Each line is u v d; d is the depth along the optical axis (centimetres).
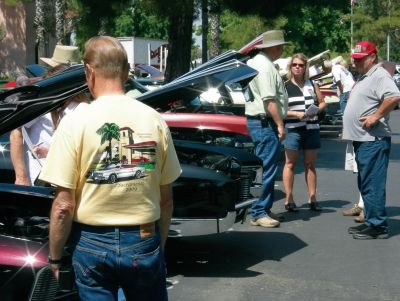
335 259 661
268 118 758
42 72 802
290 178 875
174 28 1512
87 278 319
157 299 329
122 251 314
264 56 752
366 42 711
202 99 1209
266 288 574
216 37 3080
